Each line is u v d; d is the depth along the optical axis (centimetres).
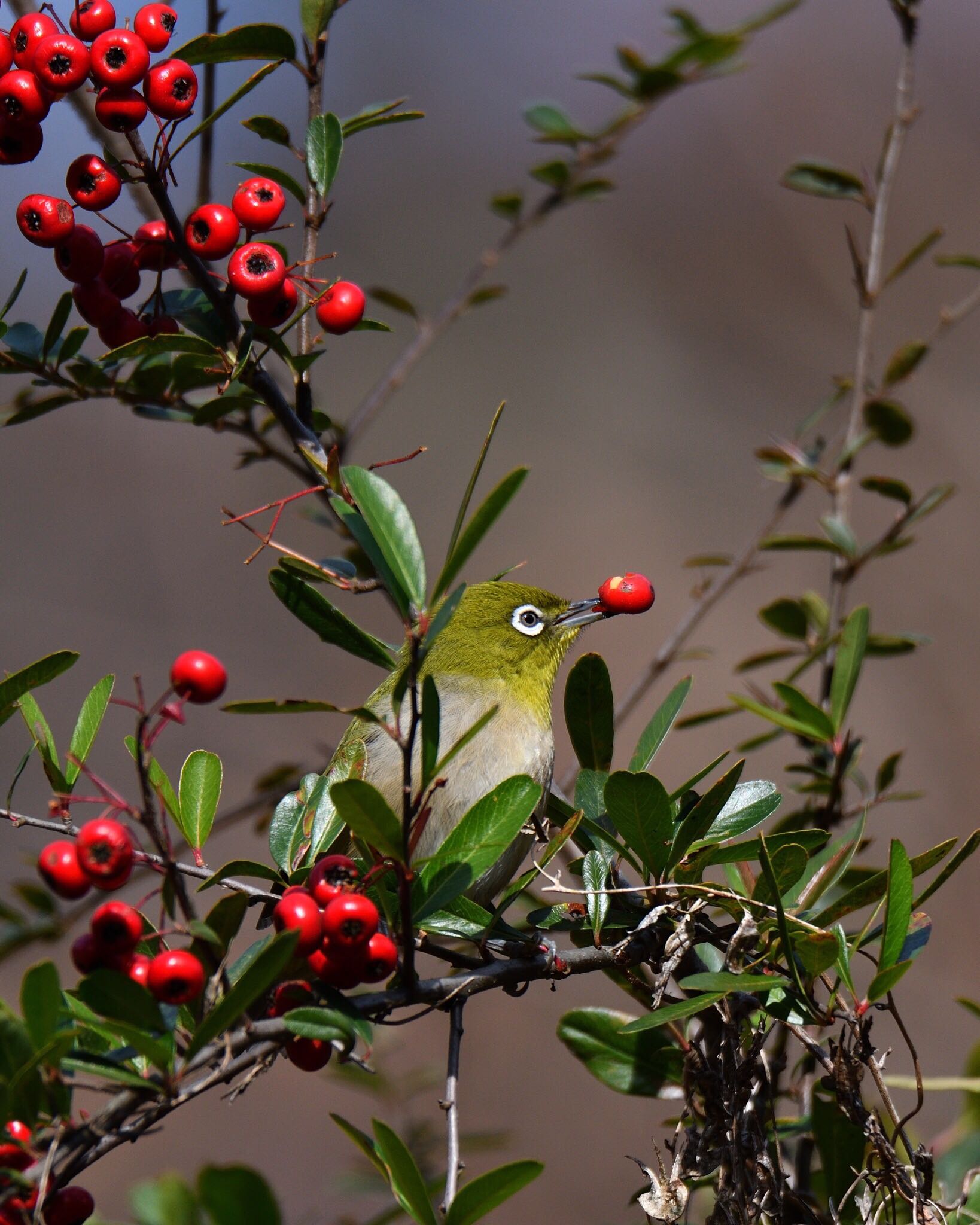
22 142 659
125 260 722
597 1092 1742
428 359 2378
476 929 643
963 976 1659
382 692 995
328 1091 1845
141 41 645
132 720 1984
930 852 610
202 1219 739
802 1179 754
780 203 2308
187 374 881
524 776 600
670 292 2362
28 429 2122
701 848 670
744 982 567
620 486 2295
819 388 2266
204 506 2147
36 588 2045
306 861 652
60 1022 549
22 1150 484
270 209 696
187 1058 491
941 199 2197
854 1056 591
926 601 1997
